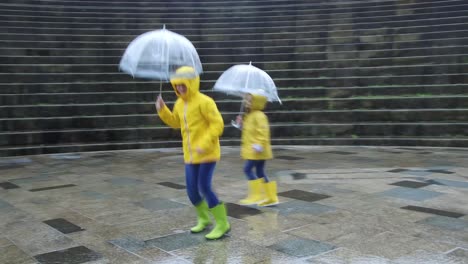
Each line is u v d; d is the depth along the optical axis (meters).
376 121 10.73
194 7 16.88
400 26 14.38
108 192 6.06
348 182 6.46
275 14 16.31
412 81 11.62
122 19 15.65
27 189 6.29
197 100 3.98
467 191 5.85
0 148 9.45
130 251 3.85
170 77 3.87
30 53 13.04
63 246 4.00
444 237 4.11
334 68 12.66
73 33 14.59
